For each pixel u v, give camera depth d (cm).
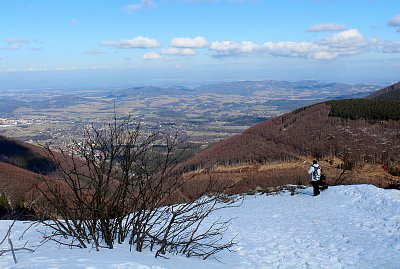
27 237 711
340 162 6203
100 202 595
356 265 818
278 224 1295
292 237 1098
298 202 1731
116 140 596
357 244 973
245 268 739
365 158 5997
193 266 602
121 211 631
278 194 2003
